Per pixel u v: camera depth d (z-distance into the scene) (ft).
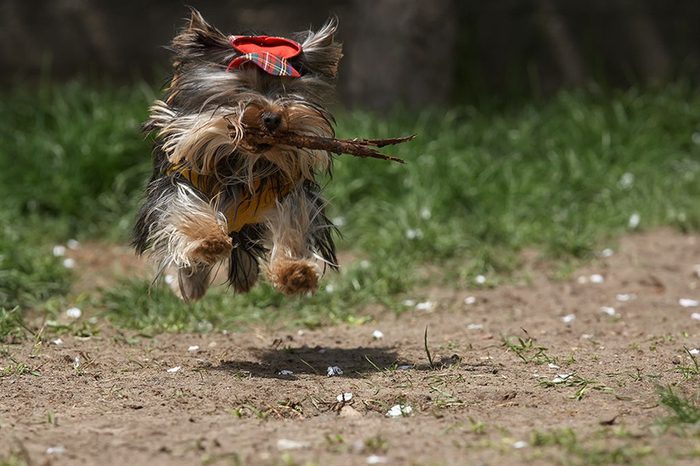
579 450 26.43
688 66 85.35
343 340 43.96
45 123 72.74
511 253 59.21
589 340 42.27
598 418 30.09
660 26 86.22
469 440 28.25
